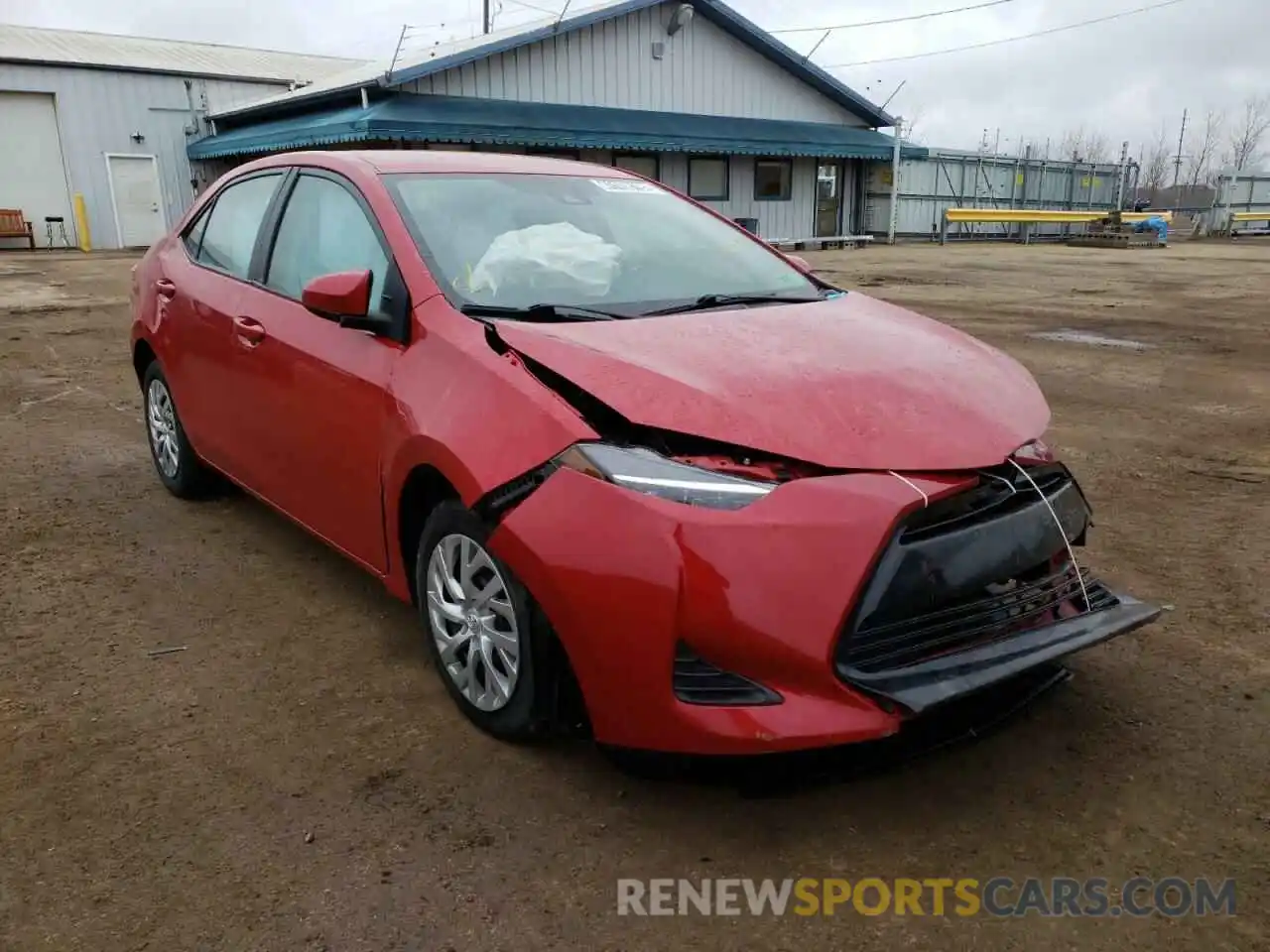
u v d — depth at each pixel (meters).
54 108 23.95
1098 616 2.70
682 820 2.49
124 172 25.05
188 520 4.62
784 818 2.50
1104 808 2.53
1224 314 12.05
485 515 2.58
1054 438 6.17
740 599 2.23
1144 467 5.54
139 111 25.00
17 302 12.91
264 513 4.72
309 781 2.64
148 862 2.33
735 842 2.41
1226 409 7.00
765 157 26.39
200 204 4.67
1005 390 2.87
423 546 2.96
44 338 9.88
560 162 4.11
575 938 2.11
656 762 2.46
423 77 20.52
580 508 2.35
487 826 2.46
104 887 2.25
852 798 2.58
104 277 16.75
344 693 3.09
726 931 2.14
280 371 3.55
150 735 2.85
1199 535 4.47
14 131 23.61
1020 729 2.89
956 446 2.48
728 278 3.59
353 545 3.35
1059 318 11.73
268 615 3.63
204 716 2.96
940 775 2.67
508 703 2.70
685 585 2.24
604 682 2.36
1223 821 2.48
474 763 2.72
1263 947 2.08
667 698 2.29
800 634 2.23
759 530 2.25
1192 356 9.07
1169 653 3.35
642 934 2.12
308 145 20.48
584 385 2.51
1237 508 4.84
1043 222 30.22
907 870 2.32
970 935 2.13
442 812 2.51
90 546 4.27
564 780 2.64
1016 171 32.41
